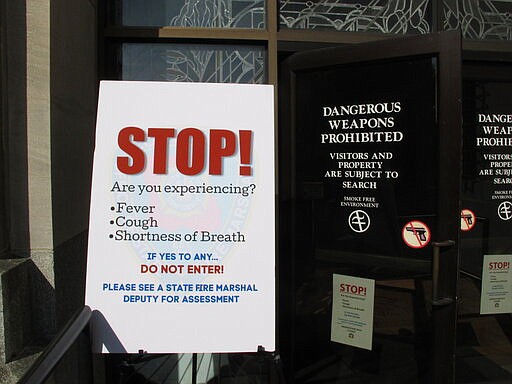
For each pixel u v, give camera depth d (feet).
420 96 7.75
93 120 9.89
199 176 6.40
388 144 8.10
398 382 8.34
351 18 11.19
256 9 10.89
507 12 11.48
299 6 11.04
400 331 8.30
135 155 6.36
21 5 7.21
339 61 8.37
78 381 7.13
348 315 8.79
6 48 7.19
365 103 8.25
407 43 7.72
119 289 6.32
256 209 6.46
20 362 6.54
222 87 6.47
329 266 8.90
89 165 9.59
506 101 10.25
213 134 6.43
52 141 7.41
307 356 9.22
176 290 6.38
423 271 7.97
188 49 10.78
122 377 9.45
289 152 9.14
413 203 7.95
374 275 8.45
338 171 8.64
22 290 6.97
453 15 11.32
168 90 6.43
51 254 7.38
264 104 6.51
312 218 8.98
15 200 7.30
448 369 7.57
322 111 8.70
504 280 10.53
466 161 10.11
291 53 10.88
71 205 8.41
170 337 6.37
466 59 10.72
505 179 10.29
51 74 7.37
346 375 8.87
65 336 5.32
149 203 6.36
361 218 8.49
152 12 10.66
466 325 10.68
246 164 6.46
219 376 9.82
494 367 10.73
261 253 6.46
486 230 10.35
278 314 10.00
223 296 6.42
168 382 9.89
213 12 10.81
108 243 6.32
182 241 6.38
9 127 7.25
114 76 10.61
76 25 8.76
